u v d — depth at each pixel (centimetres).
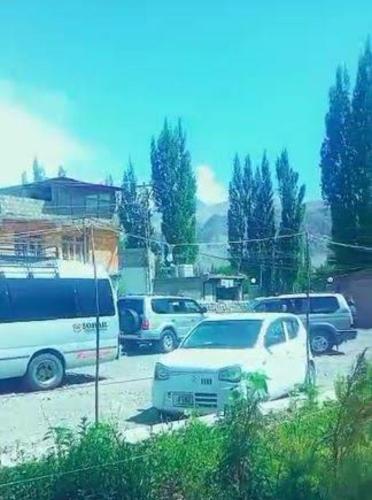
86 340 1424
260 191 5053
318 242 3284
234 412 541
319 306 2036
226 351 947
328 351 1959
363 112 3753
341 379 513
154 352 2130
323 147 3875
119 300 2167
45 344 1338
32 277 1349
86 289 1452
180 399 898
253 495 491
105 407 1053
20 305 1313
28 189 3712
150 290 3775
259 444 526
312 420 644
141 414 979
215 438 558
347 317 2023
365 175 3712
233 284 4456
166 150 4734
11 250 2039
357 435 428
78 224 2584
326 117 3869
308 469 452
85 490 468
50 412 1023
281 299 2094
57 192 3644
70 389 1295
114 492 476
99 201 3716
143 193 4628
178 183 4700
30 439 788
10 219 2783
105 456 496
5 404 1116
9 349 1278
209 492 504
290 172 4794
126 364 1758
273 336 1020
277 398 955
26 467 489
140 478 492
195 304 2303
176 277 4269
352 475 385
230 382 872
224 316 1062
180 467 525
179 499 508
